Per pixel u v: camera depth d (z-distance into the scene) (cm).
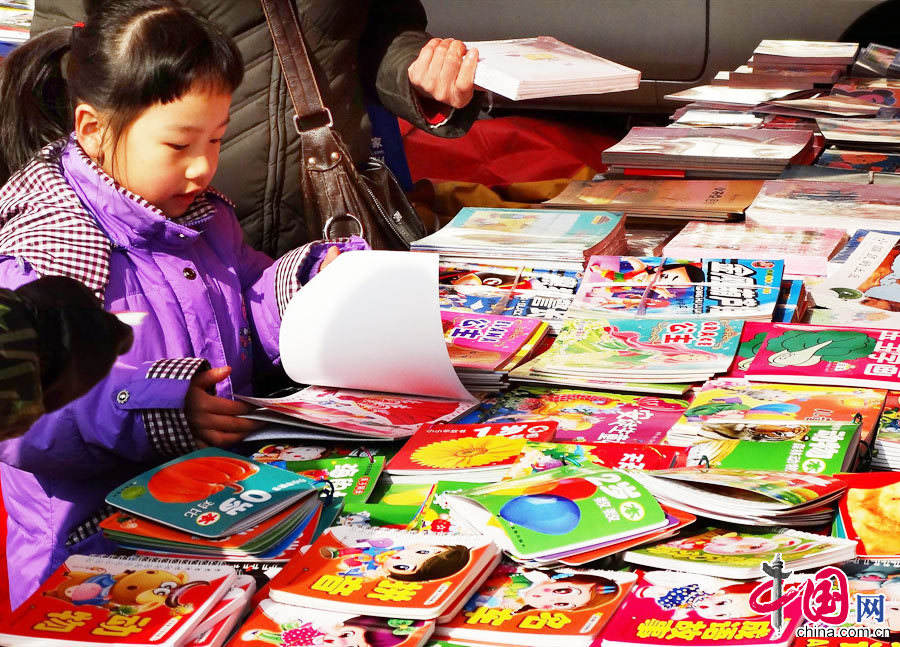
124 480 153
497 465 136
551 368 175
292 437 150
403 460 141
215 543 117
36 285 90
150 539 119
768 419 146
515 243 222
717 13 426
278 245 244
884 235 230
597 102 453
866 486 119
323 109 221
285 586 106
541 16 443
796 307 192
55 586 107
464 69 229
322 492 132
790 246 223
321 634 99
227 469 132
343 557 111
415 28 253
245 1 222
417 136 404
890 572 104
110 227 158
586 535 112
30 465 139
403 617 100
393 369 167
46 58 170
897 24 441
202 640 99
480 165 395
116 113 149
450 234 230
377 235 229
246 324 180
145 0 152
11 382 81
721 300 194
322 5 227
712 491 118
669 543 113
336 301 167
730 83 385
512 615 102
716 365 170
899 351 170
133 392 138
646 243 246
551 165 390
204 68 148
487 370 173
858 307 195
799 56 391
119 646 97
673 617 100
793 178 280
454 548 112
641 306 195
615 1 434
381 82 247
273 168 234
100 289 151
